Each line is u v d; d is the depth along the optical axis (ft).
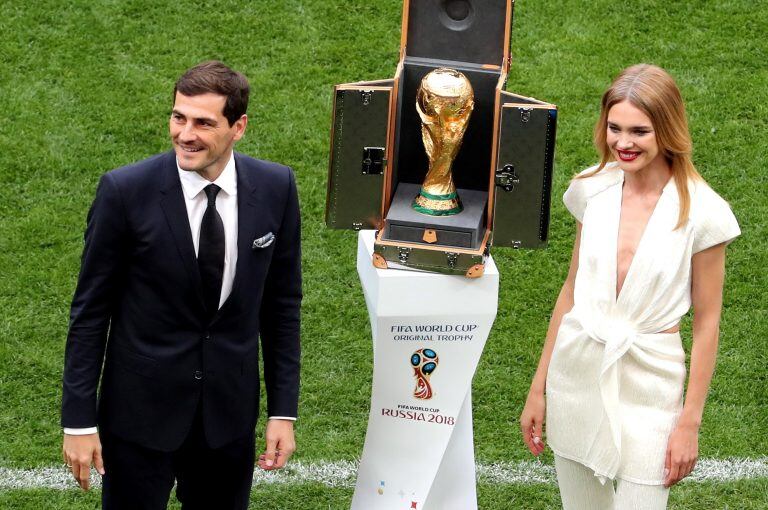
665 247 41.55
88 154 75.25
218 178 40.32
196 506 46.06
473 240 45.39
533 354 63.82
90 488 54.03
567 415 44.14
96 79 80.43
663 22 86.43
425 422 47.91
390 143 45.68
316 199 73.20
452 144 45.62
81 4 85.35
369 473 49.14
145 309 40.86
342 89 44.80
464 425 48.70
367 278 47.34
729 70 83.10
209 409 42.24
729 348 64.39
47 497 53.31
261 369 63.00
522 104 44.06
